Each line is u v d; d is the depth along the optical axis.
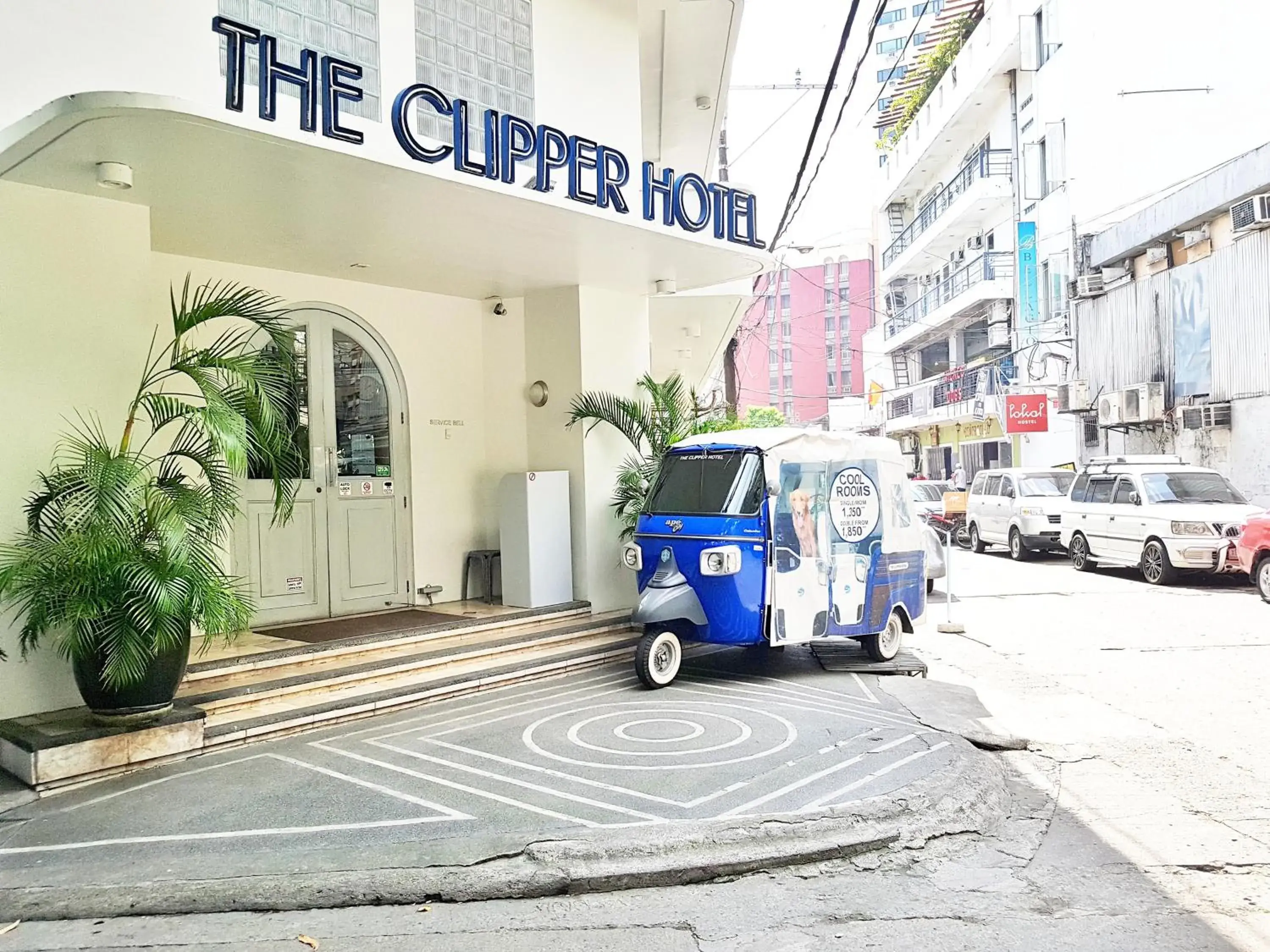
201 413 5.55
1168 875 4.30
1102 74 22.25
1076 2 22.97
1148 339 19.78
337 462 8.84
